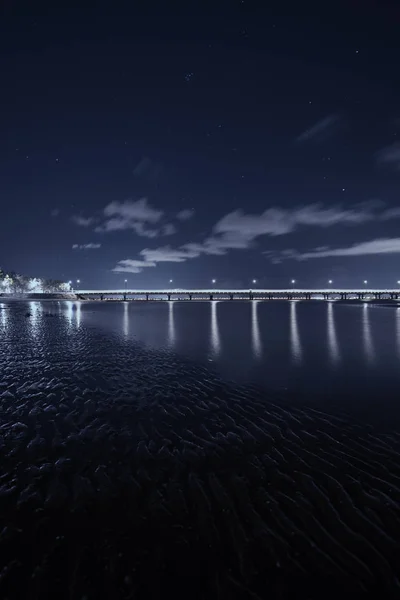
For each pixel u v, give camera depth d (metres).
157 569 4.20
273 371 15.23
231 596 3.84
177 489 5.93
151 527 4.95
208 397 11.34
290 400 11.12
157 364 16.50
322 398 11.36
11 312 60.66
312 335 28.95
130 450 7.43
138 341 24.59
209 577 4.09
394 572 4.19
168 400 10.95
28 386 12.45
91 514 5.23
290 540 4.71
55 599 3.79
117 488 5.95
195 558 4.38
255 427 8.82
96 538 4.71
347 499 5.67
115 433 8.33
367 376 14.34
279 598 3.83
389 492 5.89
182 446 7.66
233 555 4.43
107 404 10.49
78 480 6.18
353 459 7.11
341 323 41.25
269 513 5.29
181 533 4.83
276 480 6.26
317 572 4.18
